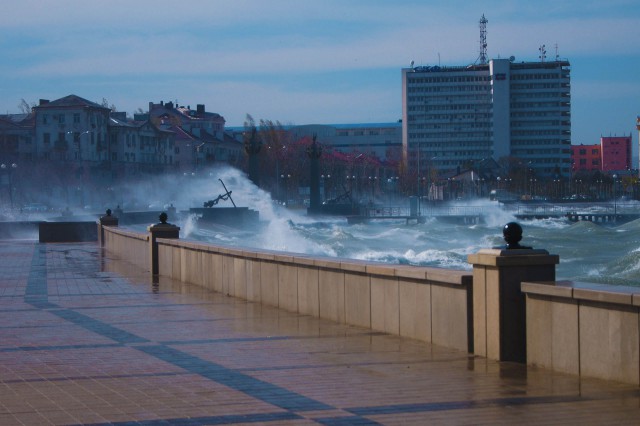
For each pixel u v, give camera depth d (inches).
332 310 652.1
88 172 5634.8
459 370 440.5
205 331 608.1
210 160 6978.4
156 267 1143.6
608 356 396.2
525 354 457.7
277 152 6638.8
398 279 562.6
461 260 2642.7
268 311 722.8
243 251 814.5
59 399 385.1
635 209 6112.2
